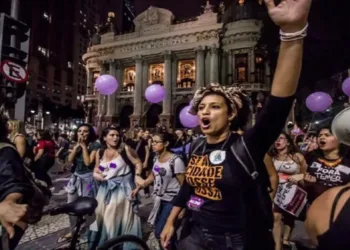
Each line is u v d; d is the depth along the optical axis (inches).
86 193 165.3
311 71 277.7
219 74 1473.9
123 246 109.7
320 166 132.3
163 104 1561.3
